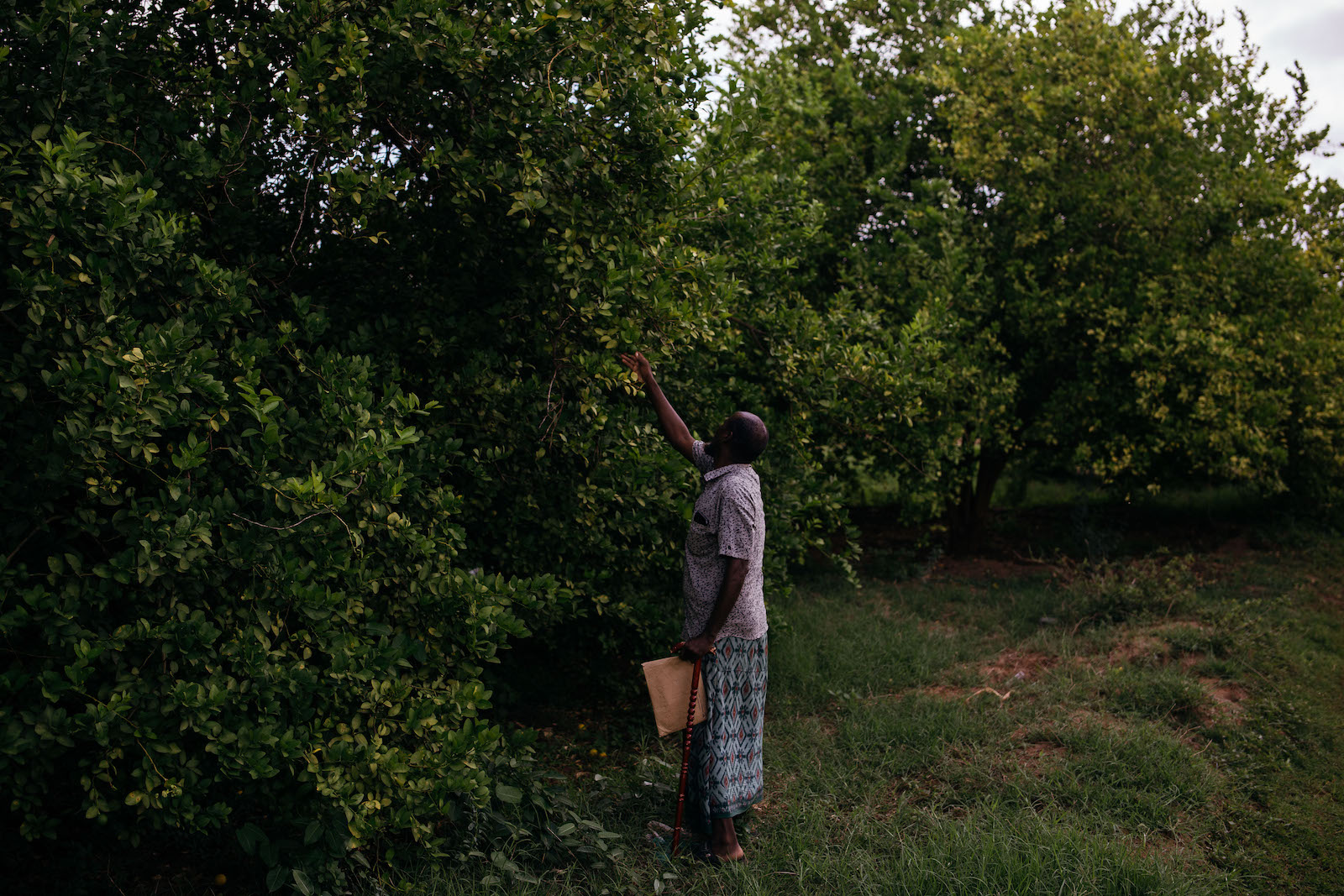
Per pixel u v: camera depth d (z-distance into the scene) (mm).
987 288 8109
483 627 3338
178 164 3215
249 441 2998
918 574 8133
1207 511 10641
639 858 3463
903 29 9617
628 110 3879
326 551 2998
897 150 8555
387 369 3887
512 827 3373
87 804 2625
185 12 3553
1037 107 7953
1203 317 7777
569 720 4953
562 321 3756
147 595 2736
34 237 2521
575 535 4418
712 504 3518
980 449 8711
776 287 5859
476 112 3648
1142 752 4277
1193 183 8000
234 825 3447
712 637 3408
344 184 3234
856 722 4703
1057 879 3234
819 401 5543
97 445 2463
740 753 3502
